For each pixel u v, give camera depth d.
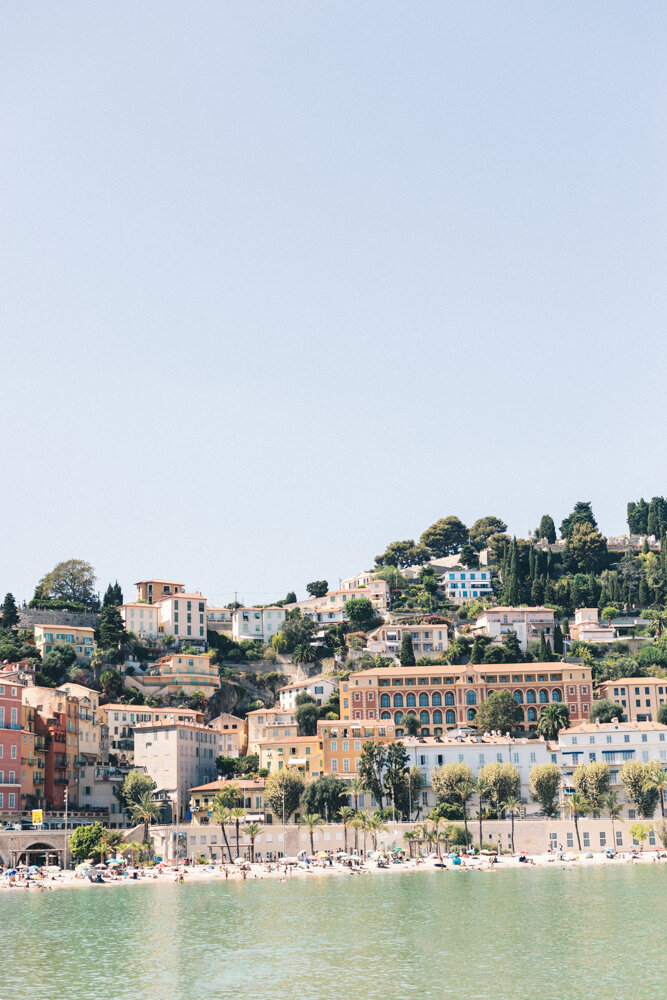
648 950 128.25
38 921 159.88
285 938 141.75
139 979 119.25
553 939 136.62
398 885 199.00
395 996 109.81
